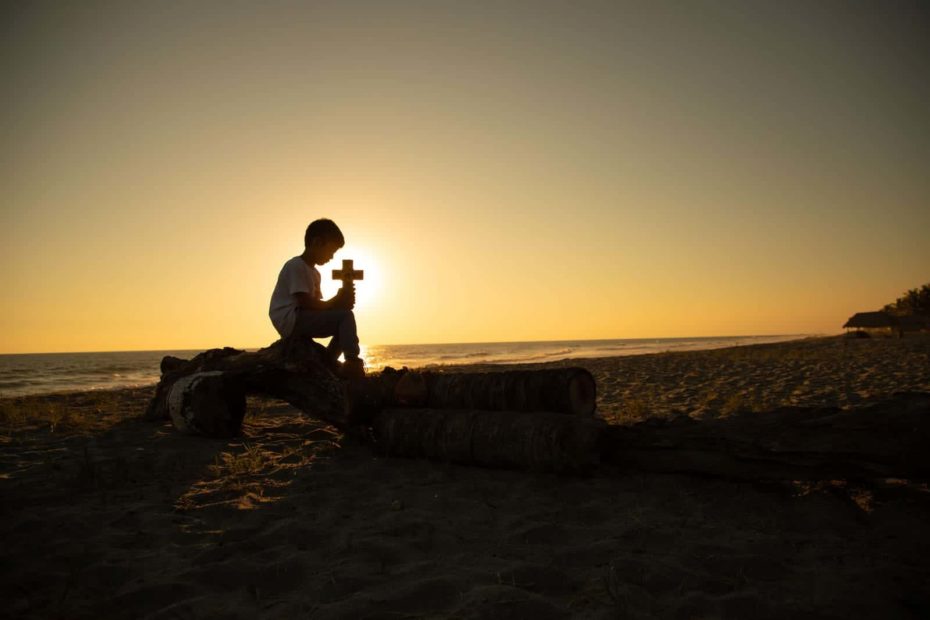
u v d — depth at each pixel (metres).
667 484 4.21
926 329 55.41
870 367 14.23
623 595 2.47
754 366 16.23
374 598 2.50
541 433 4.44
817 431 3.73
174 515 3.72
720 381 12.16
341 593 2.60
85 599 2.58
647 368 17.34
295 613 2.42
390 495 4.15
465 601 2.46
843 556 2.92
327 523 3.55
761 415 4.16
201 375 6.36
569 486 4.25
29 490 4.32
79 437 6.55
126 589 2.67
